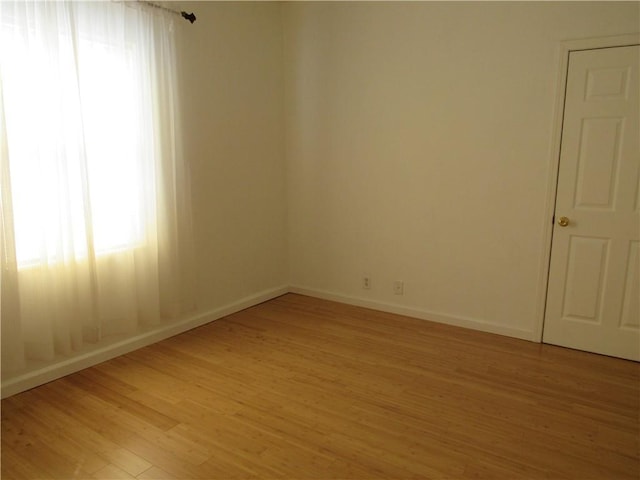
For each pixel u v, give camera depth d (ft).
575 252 10.05
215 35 11.56
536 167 10.25
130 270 9.73
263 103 13.25
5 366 8.04
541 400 8.09
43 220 8.09
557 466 6.34
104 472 6.24
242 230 13.00
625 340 9.73
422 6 11.19
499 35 10.30
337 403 8.03
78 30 8.50
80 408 7.85
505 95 10.41
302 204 14.19
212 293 12.28
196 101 11.24
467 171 11.14
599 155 9.52
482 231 11.14
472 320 11.57
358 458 6.52
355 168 12.92
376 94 12.22
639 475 6.16
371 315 12.69
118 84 9.21
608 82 9.25
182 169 10.69
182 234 10.91
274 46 13.42
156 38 9.82
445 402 8.05
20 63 7.65
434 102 11.37
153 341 10.69
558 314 10.41
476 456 6.56
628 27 8.93
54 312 8.60
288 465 6.37
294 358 9.92
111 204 9.33
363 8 12.09
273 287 14.32
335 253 13.74
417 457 6.54
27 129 7.81
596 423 7.38
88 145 8.87
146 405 7.96
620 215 9.48
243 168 12.82
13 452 6.66
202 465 6.37
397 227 12.42
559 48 9.65
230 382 8.82
